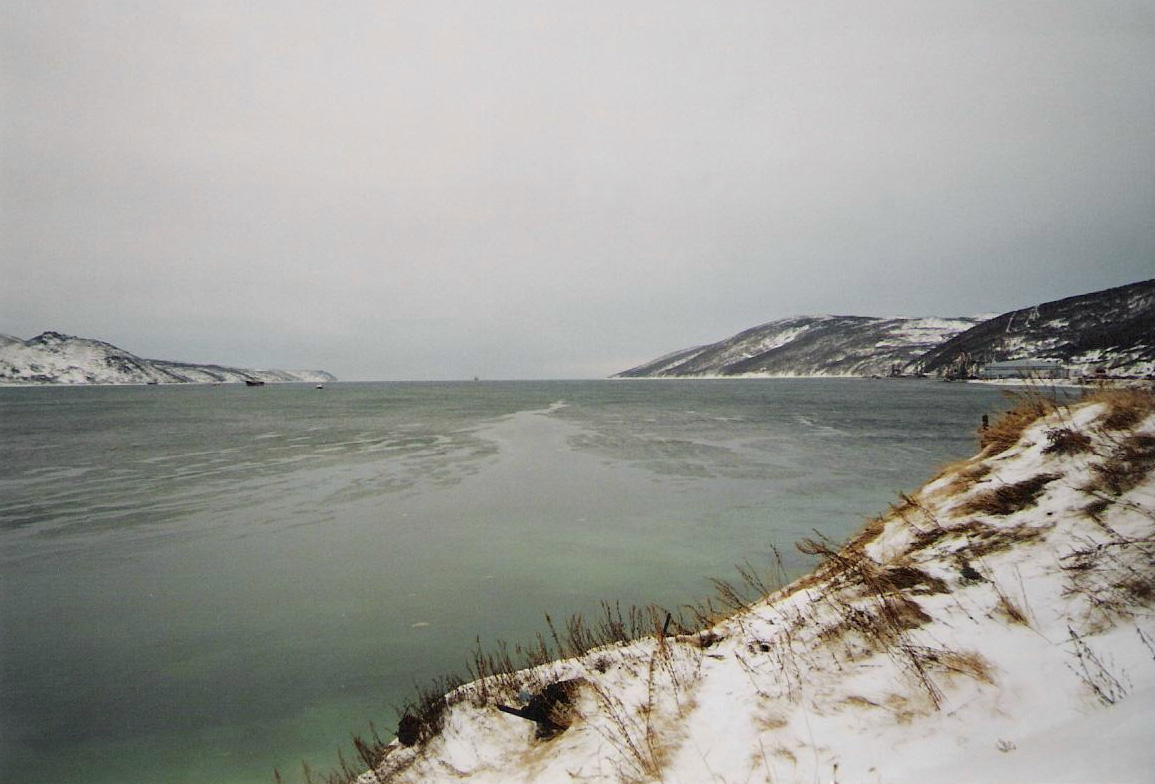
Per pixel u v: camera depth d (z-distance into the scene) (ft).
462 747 15.11
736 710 13.00
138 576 39.63
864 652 13.84
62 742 22.26
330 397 402.52
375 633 30.91
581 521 51.88
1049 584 14.11
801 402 252.83
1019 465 21.65
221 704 24.63
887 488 62.64
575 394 410.72
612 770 12.13
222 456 96.02
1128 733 7.68
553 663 18.30
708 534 46.98
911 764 9.82
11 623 32.58
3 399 399.65
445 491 65.62
